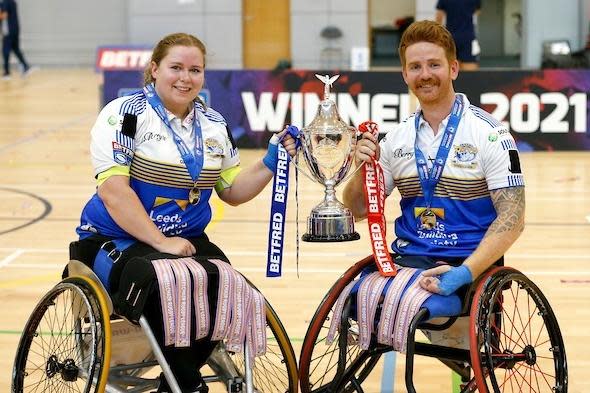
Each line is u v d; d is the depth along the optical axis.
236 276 4.14
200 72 4.39
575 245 8.55
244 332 4.10
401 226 4.56
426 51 4.33
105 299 4.04
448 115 4.43
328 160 4.44
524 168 12.28
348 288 4.34
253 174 4.57
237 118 13.35
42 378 5.09
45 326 6.18
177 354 4.09
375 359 4.46
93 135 4.34
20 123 16.92
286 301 6.85
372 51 25.25
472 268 4.17
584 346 5.83
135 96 4.41
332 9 24.70
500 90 13.18
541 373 4.95
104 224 4.40
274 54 25.08
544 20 23.58
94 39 27.08
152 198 4.36
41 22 27.08
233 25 24.91
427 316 4.07
